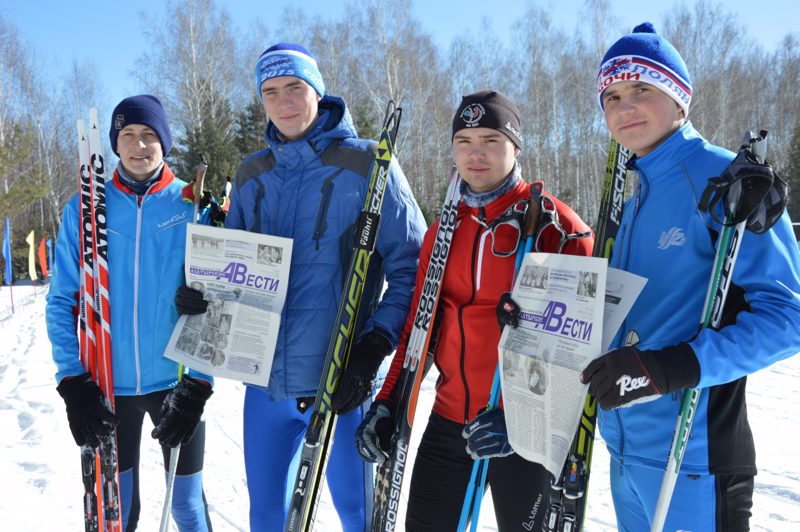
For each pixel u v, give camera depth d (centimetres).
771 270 127
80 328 210
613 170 157
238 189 214
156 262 214
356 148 202
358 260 189
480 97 177
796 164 2027
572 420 139
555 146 2392
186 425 199
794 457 339
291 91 196
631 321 148
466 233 184
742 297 135
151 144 215
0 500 304
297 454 213
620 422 151
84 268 208
